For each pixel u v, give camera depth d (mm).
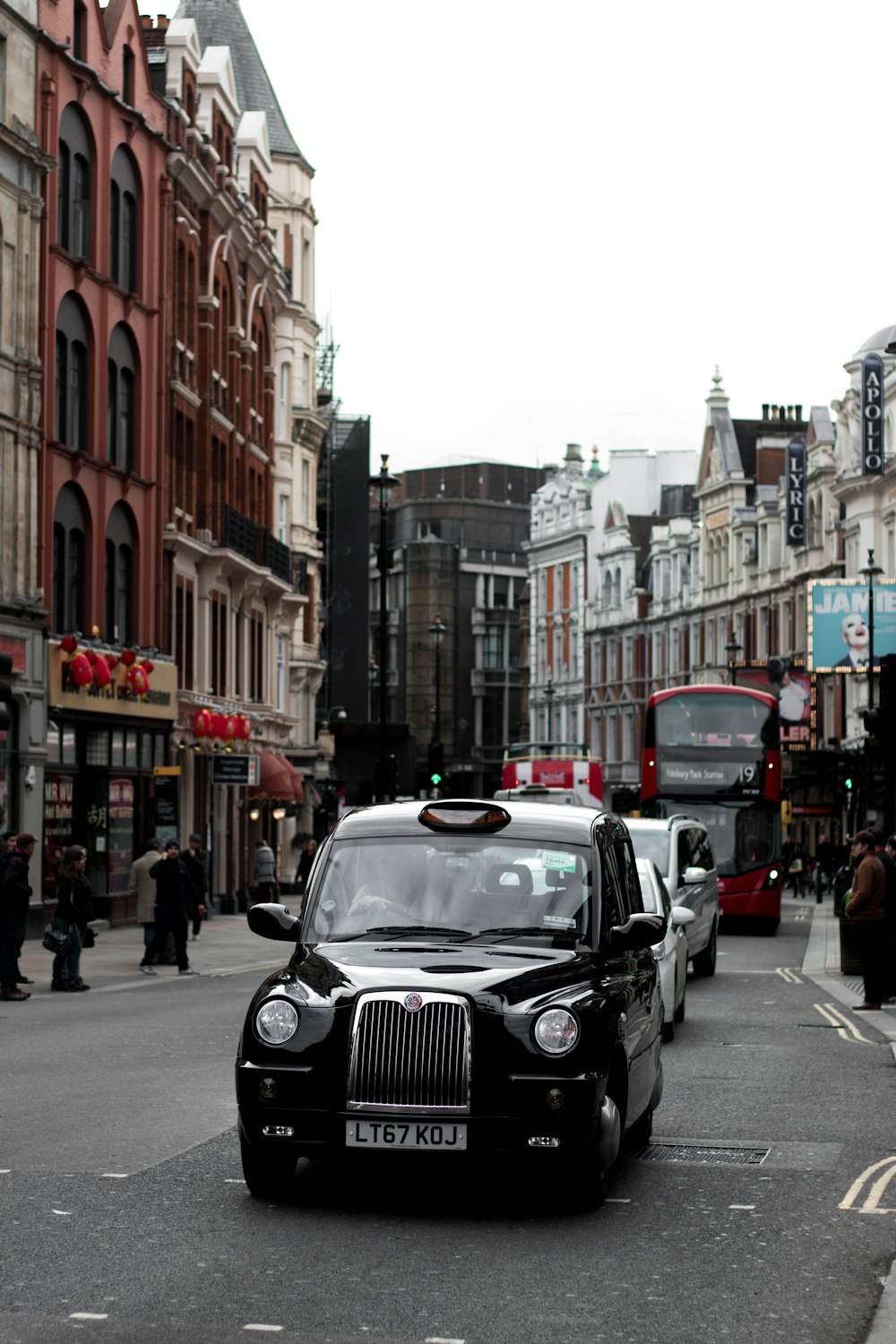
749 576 98938
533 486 176125
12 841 24547
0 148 36562
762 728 43156
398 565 169625
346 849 11352
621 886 11703
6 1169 10938
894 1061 17234
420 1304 7875
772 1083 15539
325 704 102000
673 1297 8141
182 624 50250
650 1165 11547
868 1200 10430
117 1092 14328
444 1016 9578
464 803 11617
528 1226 9578
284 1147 9633
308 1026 9703
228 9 72562
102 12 43781
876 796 29328
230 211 54812
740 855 42906
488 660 168875
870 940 22688
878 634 69062
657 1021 12141
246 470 60000
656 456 125188
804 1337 7508
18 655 37000
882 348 78250
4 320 36938
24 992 24297
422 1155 9492
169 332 48156
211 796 54094
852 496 79688
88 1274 8305
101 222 43125
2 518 36781
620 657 119250
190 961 32531
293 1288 8109
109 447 44344
